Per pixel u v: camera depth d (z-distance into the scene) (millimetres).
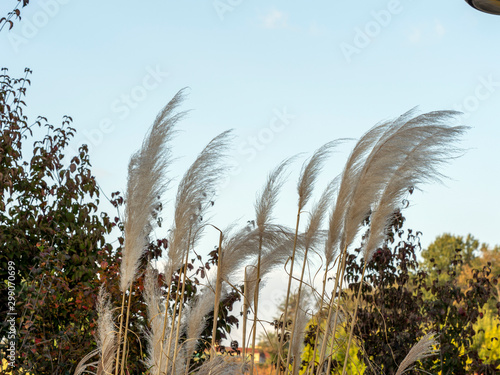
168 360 3971
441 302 7832
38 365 6762
